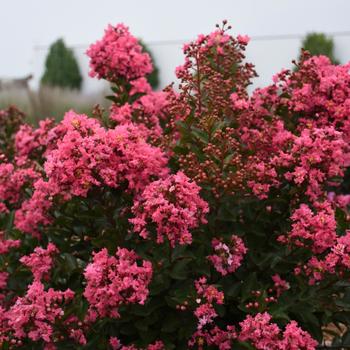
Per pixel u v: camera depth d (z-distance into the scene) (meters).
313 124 4.70
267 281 4.46
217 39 5.18
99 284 3.66
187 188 3.77
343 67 4.86
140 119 5.27
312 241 4.08
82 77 25.88
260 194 4.21
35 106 17.97
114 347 4.14
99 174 3.91
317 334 4.31
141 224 3.78
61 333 3.88
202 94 4.77
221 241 4.21
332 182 4.57
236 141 4.51
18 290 4.66
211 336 4.27
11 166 4.98
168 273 3.96
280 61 24.08
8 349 4.05
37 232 4.81
